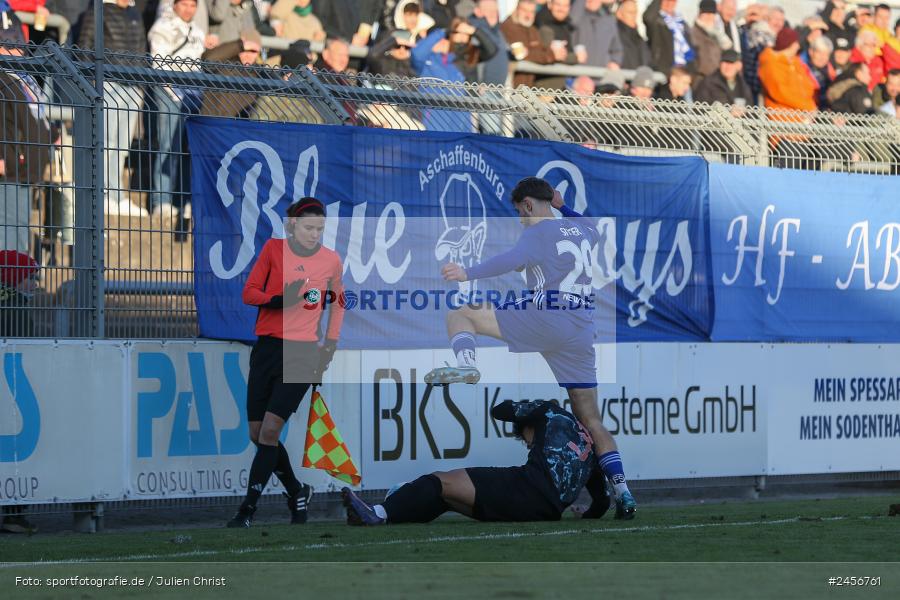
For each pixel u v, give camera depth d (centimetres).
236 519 2683
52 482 2719
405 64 4456
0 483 2659
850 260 3812
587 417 3072
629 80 4966
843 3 5500
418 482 2630
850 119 3884
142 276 2928
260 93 3105
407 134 3180
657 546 2156
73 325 2828
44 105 2817
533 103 3472
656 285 3475
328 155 3086
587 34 4916
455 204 3234
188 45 4169
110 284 2891
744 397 3600
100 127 2852
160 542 2344
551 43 4797
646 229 3472
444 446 3186
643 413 3434
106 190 2886
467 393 3206
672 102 3634
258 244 3009
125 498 2806
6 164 2788
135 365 2834
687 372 3509
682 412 3497
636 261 3447
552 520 2677
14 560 2075
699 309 3544
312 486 3019
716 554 2034
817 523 2633
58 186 2805
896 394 3878
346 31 4491
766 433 3631
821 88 5372
